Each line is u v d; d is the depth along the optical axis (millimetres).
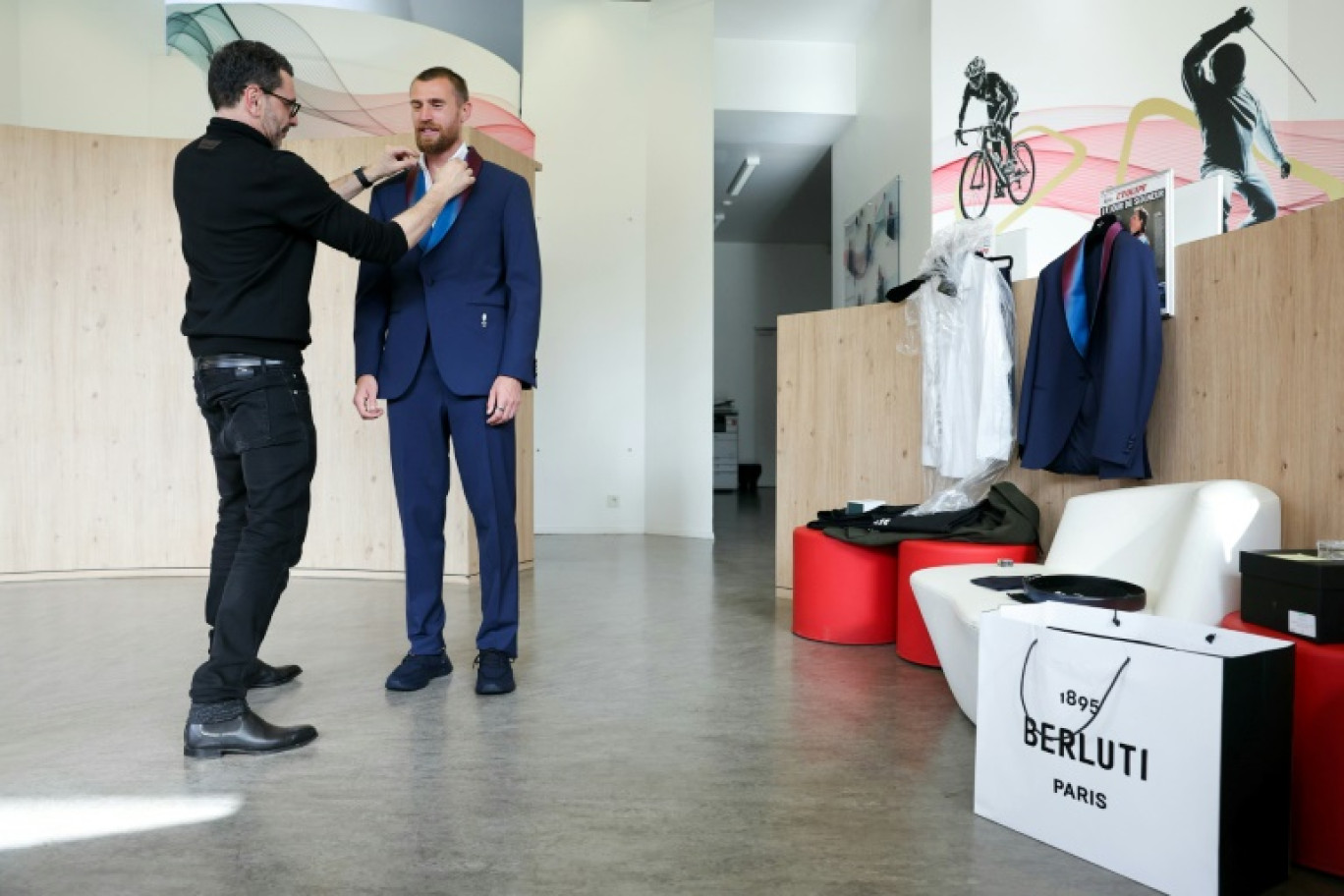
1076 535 2734
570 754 2266
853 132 8891
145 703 2648
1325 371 2363
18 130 4754
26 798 1980
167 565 4930
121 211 4875
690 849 1754
